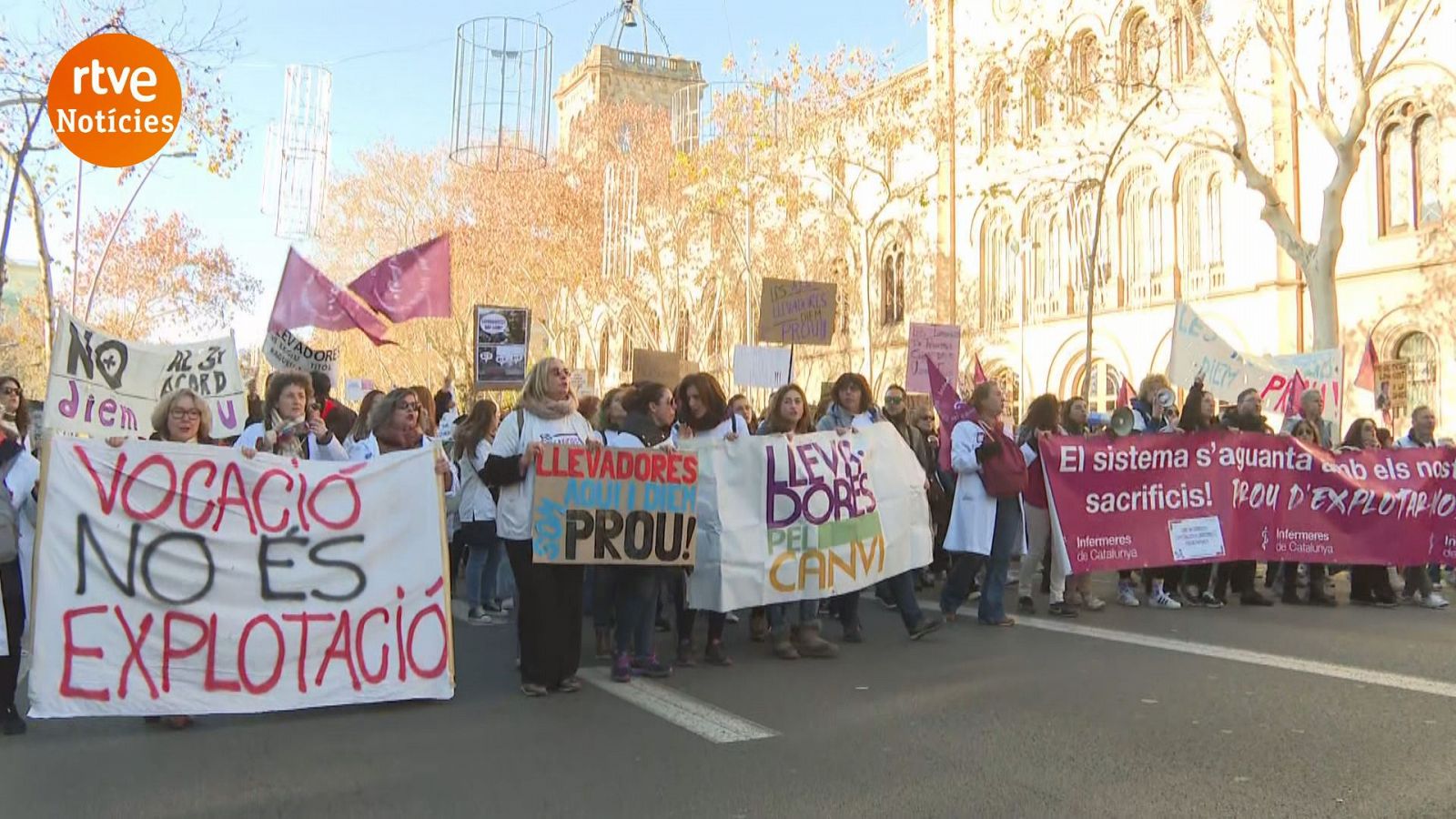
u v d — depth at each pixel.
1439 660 7.09
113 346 9.09
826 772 4.77
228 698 5.61
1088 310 19.33
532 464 6.27
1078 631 8.39
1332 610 9.62
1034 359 28.47
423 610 6.14
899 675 6.79
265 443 6.54
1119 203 26.09
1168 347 24.69
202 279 43.88
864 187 34.47
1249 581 9.98
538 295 35.50
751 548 7.26
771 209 30.91
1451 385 19.67
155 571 5.55
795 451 7.52
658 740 5.31
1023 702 6.00
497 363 15.13
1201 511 9.70
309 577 5.89
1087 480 9.43
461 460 9.47
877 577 7.76
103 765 4.92
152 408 9.40
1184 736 5.25
